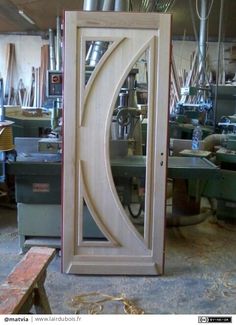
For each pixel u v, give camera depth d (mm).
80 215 2928
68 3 6930
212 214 4473
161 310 2512
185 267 3164
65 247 2957
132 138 3387
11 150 3424
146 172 2900
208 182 4117
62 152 2896
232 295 2725
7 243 3557
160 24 2723
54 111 4137
